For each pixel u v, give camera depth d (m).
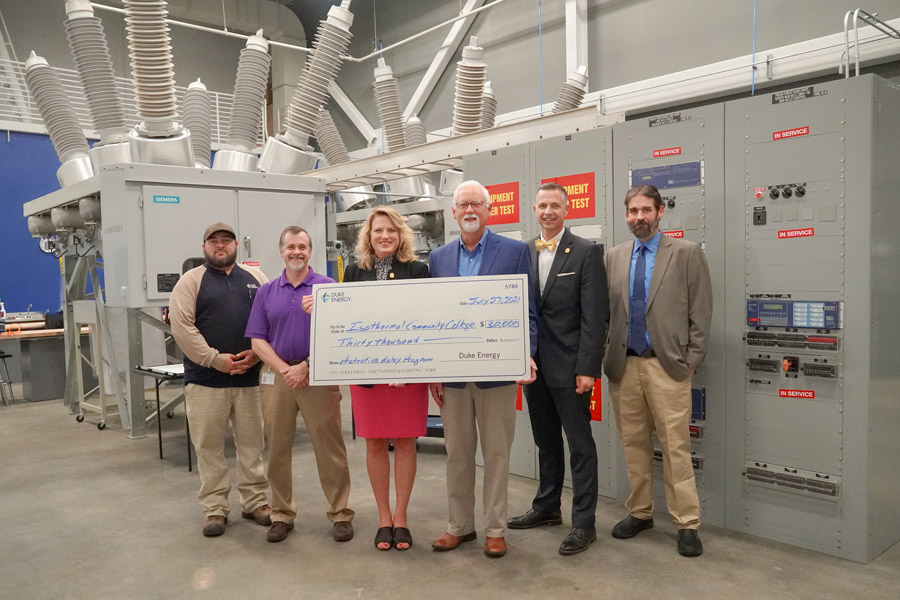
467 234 2.92
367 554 3.02
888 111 2.83
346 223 8.12
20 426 6.18
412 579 2.75
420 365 2.83
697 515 2.95
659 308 2.92
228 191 5.26
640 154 3.49
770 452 3.07
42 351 7.63
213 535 3.29
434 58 9.93
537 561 2.89
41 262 9.27
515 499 3.72
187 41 11.33
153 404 6.93
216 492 3.38
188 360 3.37
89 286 8.76
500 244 2.92
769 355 3.05
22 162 9.09
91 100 5.93
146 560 3.03
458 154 5.18
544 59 8.47
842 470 2.86
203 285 3.35
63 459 4.93
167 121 5.40
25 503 3.91
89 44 5.86
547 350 3.04
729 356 3.18
